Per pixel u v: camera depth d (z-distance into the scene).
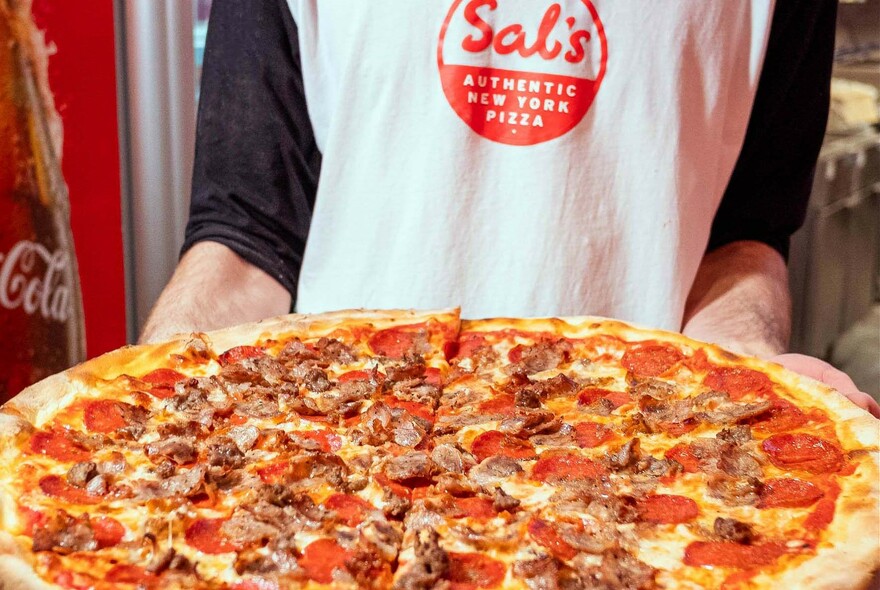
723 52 0.84
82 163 0.96
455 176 0.83
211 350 0.73
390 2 0.82
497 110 0.82
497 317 0.83
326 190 0.86
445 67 0.82
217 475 0.60
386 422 0.66
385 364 0.74
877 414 0.68
